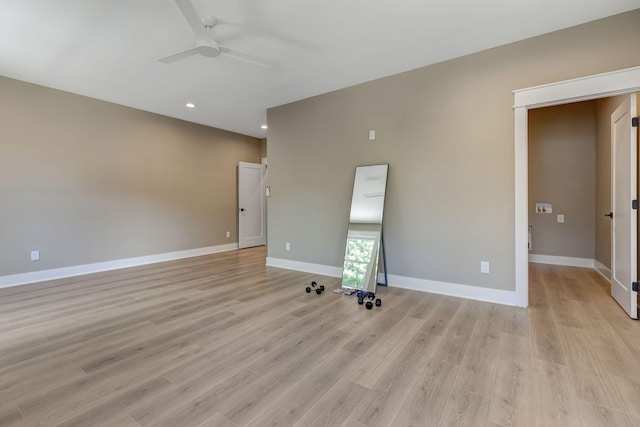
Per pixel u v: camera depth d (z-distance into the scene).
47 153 4.14
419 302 3.18
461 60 3.27
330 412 1.55
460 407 1.57
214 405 1.60
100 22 2.65
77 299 3.32
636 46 2.52
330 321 2.70
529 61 2.93
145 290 3.66
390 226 3.78
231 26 2.73
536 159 4.97
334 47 3.10
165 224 5.52
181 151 5.75
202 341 2.33
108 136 4.73
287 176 4.81
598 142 4.39
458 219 3.33
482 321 2.66
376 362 2.02
